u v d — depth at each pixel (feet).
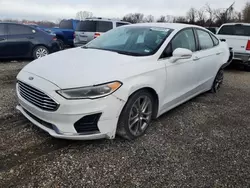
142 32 12.35
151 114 10.69
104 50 11.33
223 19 125.39
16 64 25.48
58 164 8.11
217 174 8.14
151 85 9.82
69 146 9.20
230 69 28.66
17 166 7.87
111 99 8.37
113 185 7.33
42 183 7.21
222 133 11.16
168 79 10.96
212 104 15.07
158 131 10.89
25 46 26.94
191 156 9.09
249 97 17.17
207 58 14.56
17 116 11.41
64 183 7.27
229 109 14.38
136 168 8.18
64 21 42.37
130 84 8.90
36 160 8.24
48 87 8.18
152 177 7.80
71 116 8.09
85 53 10.84
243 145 10.18
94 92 8.09
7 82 17.67
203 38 14.88
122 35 12.68
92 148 9.16
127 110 9.10
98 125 8.45
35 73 9.04
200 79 14.39
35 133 9.96
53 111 8.14
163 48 11.00
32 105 8.82
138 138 10.10
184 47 12.54
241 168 8.54
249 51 25.16
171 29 12.35
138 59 10.04
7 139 9.40
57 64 9.40
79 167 8.03
